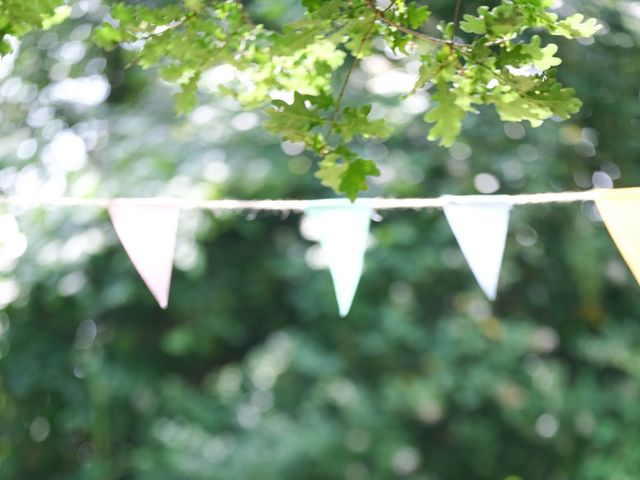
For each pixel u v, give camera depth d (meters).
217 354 6.52
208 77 5.60
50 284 5.50
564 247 5.90
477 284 5.98
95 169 5.56
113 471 6.13
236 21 1.77
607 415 5.97
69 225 5.41
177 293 6.04
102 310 5.84
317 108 1.68
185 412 6.10
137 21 1.75
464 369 5.87
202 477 5.79
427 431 6.34
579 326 6.19
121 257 5.53
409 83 5.66
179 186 5.32
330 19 1.63
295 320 6.38
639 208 2.18
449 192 5.64
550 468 6.23
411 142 5.80
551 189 5.69
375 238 5.64
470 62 1.67
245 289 6.14
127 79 5.95
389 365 6.00
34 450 6.21
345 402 5.91
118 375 6.08
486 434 6.14
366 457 5.98
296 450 5.80
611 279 5.99
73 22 5.55
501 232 2.23
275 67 1.80
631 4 5.72
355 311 5.92
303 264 5.91
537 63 1.66
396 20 1.70
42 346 6.02
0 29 1.79
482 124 5.64
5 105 5.91
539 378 5.98
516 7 1.61
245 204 2.29
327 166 1.70
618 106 5.61
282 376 6.09
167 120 5.72
